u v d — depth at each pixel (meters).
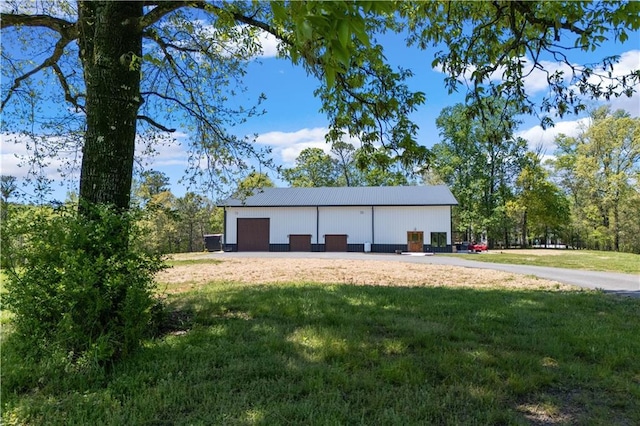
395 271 15.26
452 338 4.93
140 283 4.09
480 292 8.90
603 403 3.19
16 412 2.85
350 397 3.18
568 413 3.02
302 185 51.53
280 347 4.39
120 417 2.78
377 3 1.41
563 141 41.97
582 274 14.17
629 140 35.31
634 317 6.33
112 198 4.60
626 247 35.88
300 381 3.46
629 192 34.62
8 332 4.38
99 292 3.75
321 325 5.40
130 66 4.46
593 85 4.32
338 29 1.39
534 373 3.69
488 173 41.91
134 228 4.16
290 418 2.81
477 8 4.32
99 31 4.70
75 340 3.65
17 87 6.35
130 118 4.84
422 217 31.91
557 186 41.19
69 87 7.04
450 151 42.00
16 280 3.68
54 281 3.72
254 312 6.21
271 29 5.25
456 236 48.72
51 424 2.70
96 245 3.88
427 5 4.18
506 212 40.12
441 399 3.13
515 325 5.66
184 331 5.24
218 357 4.04
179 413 2.90
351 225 32.78
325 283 10.58
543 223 39.56
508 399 3.23
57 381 3.34
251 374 3.61
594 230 37.50
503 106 5.25
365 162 5.84
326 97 5.88
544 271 15.28
